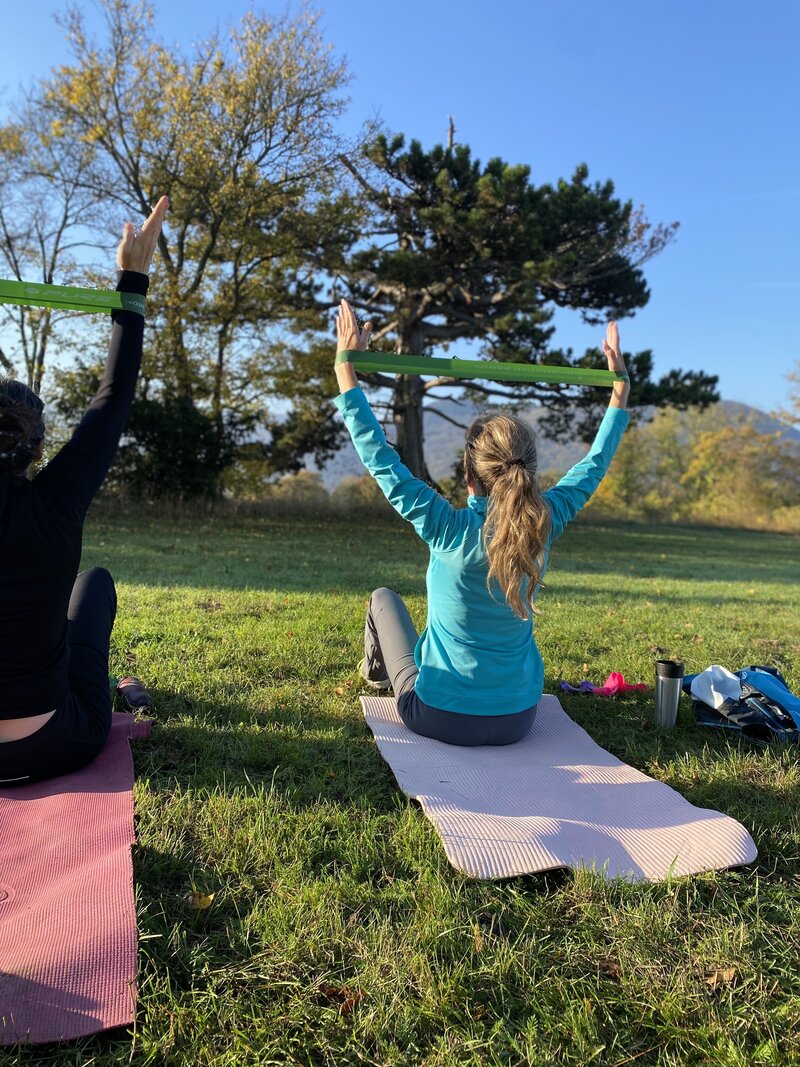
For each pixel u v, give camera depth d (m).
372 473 2.70
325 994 1.66
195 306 19.09
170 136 17.41
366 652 3.65
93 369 17.72
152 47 17.16
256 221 18.25
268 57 16.95
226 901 1.97
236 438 20.27
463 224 15.87
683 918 1.97
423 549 13.23
